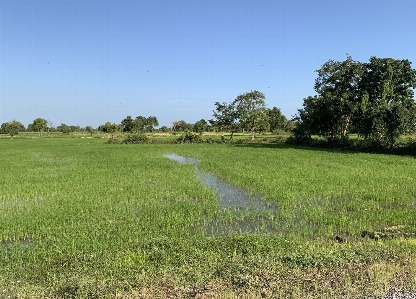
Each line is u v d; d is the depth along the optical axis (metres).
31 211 14.09
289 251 9.19
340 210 14.45
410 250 9.08
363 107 40.38
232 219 13.23
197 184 19.70
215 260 8.67
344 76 44.44
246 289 7.06
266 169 25.33
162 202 15.71
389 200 16.22
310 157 33.97
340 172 23.59
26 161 32.75
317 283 7.26
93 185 19.77
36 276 8.25
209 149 47.16
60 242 10.16
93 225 12.25
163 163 29.98
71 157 36.59
